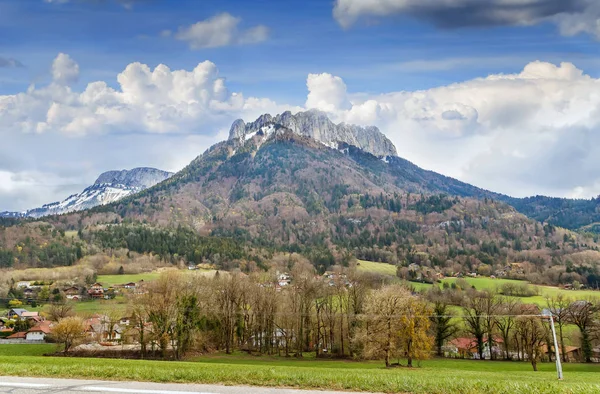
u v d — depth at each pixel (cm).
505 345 8669
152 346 7456
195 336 7700
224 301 8625
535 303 11100
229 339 8662
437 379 1916
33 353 8025
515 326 8150
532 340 7144
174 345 7481
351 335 8238
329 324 8706
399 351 6694
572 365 7506
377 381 1797
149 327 7912
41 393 1588
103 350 7794
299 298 8769
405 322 6731
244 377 1859
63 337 8312
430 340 6988
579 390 1639
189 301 7662
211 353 8294
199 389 1666
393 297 6850
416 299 7338
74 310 12300
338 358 8069
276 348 8850
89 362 3228
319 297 8800
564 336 9031
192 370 1970
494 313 8875
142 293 8225
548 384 1752
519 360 8438
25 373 1931
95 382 1770
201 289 8506
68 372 1931
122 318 10862
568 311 8700
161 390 1641
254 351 8850
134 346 8838
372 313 6919
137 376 1859
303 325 8719
